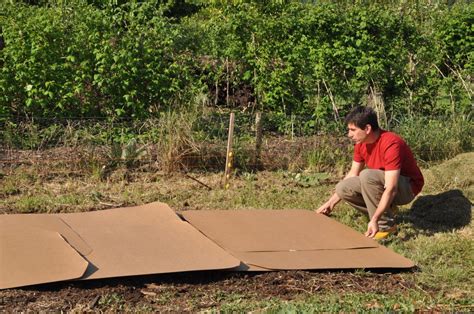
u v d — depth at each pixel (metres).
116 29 9.98
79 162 8.86
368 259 6.45
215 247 6.45
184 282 5.88
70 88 9.62
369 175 7.07
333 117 10.62
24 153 9.09
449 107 10.96
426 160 10.03
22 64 9.45
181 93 9.96
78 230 6.76
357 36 11.05
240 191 8.62
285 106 10.77
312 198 8.44
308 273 6.14
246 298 5.69
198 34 11.03
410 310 5.50
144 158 9.13
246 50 10.98
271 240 6.80
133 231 6.78
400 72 11.12
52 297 5.45
